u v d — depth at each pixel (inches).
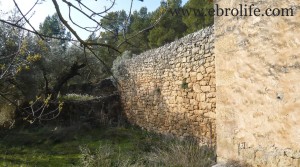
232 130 86.1
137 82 483.5
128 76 516.1
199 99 325.4
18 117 445.4
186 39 350.9
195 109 332.8
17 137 386.6
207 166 219.1
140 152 290.5
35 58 126.3
